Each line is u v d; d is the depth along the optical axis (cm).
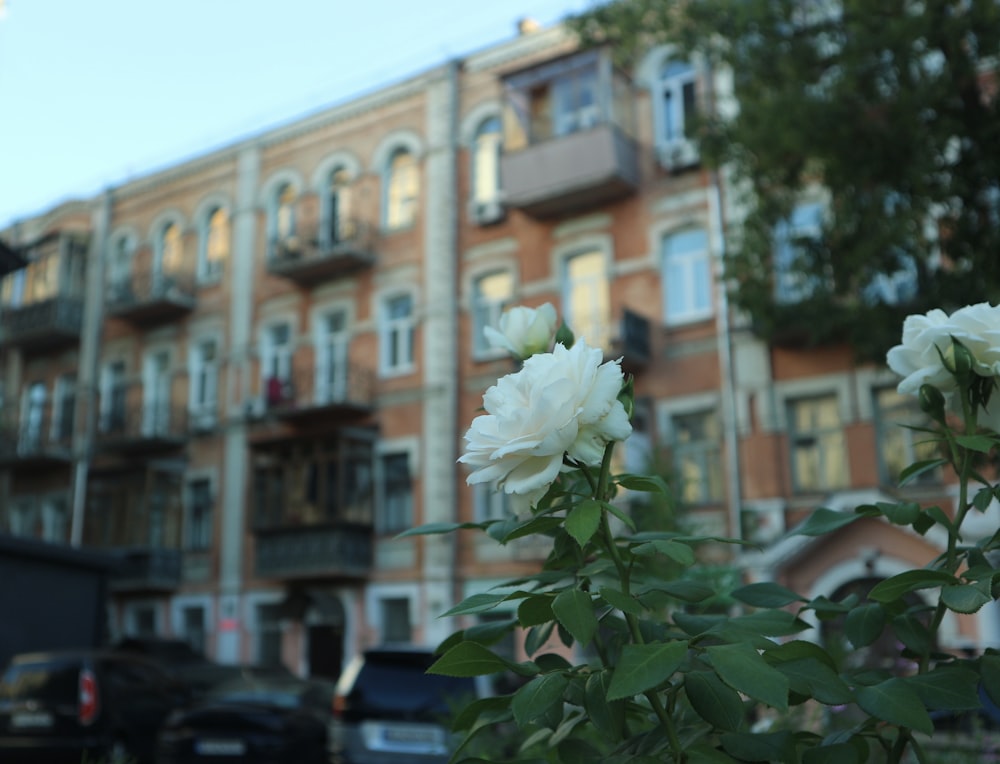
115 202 2830
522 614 140
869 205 1090
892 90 1101
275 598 2233
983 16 1021
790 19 1170
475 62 2194
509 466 136
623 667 120
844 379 1647
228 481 2392
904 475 171
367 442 2166
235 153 2569
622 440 138
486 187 2145
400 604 2086
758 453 1689
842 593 1508
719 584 302
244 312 2462
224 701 1201
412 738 970
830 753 139
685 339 1812
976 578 143
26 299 2919
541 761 151
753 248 1214
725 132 1230
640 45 1355
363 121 2342
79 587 1516
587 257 1978
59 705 1147
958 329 154
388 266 2230
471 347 2080
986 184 1075
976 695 138
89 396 2703
